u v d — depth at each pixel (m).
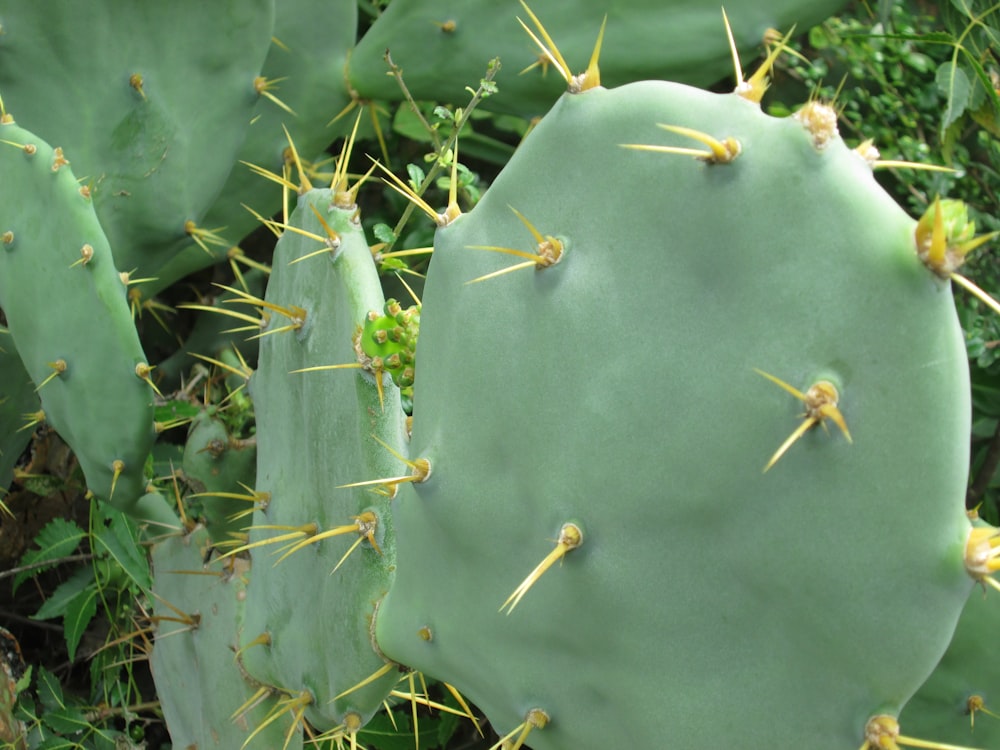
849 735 0.34
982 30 0.74
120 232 0.69
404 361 0.46
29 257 0.59
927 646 0.32
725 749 0.35
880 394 0.31
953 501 0.31
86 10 0.64
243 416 0.71
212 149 0.70
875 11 0.93
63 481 0.79
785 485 0.33
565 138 0.36
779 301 0.32
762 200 0.32
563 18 0.72
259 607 0.54
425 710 0.73
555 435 0.37
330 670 0.49
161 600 0.60
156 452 0.77
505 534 0.39
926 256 0.30
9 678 0.68
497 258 0.39
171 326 0.90
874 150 0.33
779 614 0.34
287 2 0.76
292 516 0.51
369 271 0.47
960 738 0.62
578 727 0.39
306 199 0.50
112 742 0.72
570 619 0.38
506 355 0.38
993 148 0.83
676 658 0.36
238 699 0.57
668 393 0.35
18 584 0.74
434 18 0.74
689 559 0.35
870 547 0.32
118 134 0.67
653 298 0.35
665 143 0.34
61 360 0.59
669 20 0.71
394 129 0.83
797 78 0.89
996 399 0.77
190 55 0.67
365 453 0.46
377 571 0.46
